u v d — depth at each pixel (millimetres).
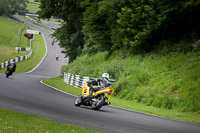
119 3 41656
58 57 112500
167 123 13375
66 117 11141
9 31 159625
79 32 61375
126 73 32094
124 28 39469
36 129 7539
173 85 25125
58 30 66688
